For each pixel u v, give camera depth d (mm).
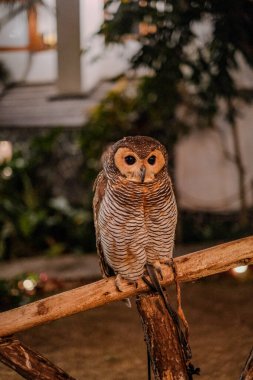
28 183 9594
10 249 8844
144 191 2590
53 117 9672
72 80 9336
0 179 9516
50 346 5273
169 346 2832
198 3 5680
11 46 9891
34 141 9531
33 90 9898
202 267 2717
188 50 7094
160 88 6754
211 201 8898
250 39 6180
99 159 9070
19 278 7039
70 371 4691
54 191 9812
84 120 9492
